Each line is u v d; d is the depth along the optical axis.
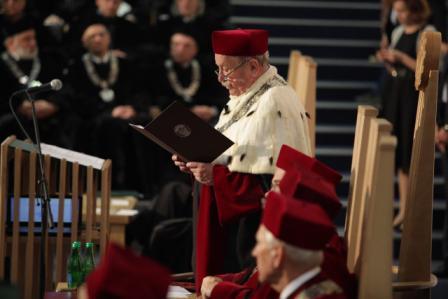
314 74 14.96
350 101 24.94
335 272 9.65
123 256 8.21
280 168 10.36
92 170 13.11
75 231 13.17
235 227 12.34
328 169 10.18
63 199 13.09
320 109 24.38
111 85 21.83
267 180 11.74
